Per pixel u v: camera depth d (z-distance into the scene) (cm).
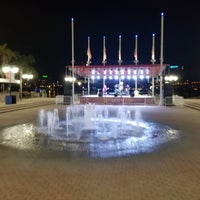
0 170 589
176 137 974
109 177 541
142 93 4212
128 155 716
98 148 796
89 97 3041
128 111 2044
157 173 566
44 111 2011
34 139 934
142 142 884
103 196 448
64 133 1053
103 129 1157
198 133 1060
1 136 991
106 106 2600
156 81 3819
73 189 479
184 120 1476
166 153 739
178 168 602
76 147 811
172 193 461
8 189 480
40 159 678
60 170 587
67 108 2286
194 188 484
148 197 445
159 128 1187
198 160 668
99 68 2889
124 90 3591
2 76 3803
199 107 2241
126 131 1105
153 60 2988
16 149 786
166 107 2453
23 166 618
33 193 462
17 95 3184
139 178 535
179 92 5716
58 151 761
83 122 1392
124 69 2956
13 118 1557
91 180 523
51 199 438
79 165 624
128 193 461
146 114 1811
